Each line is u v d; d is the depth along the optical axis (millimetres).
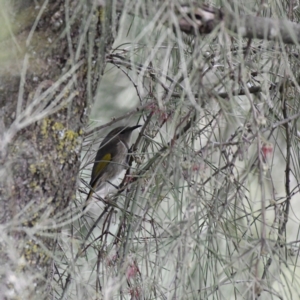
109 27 4973
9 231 4594
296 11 6477
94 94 5090
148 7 4523
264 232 4832
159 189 5918
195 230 5152
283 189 9094
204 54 5406
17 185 4617
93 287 6086
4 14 4543
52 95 4684
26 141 4633
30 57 4629
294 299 7914
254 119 4805
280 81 5863
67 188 4969
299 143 7004
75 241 5477
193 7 4559
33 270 4730
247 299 5383
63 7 4684
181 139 5426
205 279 6109
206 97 4762
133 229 5699
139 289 5688
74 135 4922
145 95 6977
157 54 5676
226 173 5473
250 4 5449
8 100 4594
